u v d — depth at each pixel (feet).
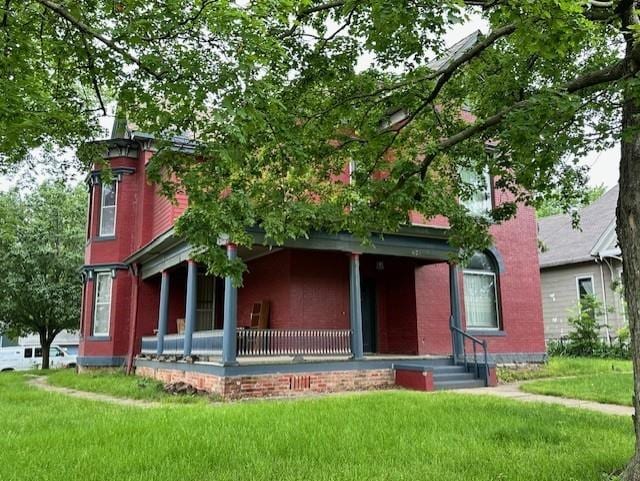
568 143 21.27
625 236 15.64
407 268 52.26
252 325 51.44
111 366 60.39
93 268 63.10
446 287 52.80
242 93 14.61
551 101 17.43
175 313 60.13
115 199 64.34
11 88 16.02
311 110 23.70
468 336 46.52
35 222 76.95
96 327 62.28
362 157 25.58
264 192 23.30
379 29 19.03
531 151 19.72
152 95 17.39
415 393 36.94
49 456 19.17
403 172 22.53
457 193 28.45
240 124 14.90
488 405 29.78
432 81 25.82
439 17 18.79
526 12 14.79
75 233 79.41
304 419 25.59
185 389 39.78
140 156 64.08
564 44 15.10
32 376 62.80
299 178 25.86
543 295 82.53
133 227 63.26
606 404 32.09
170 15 15.25
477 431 22.65
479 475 16.35
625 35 16.11
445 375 43.52
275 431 22.85
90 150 22.44
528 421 24.82
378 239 44.19
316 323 48.57
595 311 72.54
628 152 15.75
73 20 15.30
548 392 37.29
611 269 73.00
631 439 21.08
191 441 21.12
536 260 58.08
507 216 27.53
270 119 17.04
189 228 18.30
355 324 42.78
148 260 57.06
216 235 18.39
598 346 69.21
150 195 62.28
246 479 16.38
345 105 23.80
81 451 19.86
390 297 53.98
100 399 38.37
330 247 41.73
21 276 75.00
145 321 59.47
